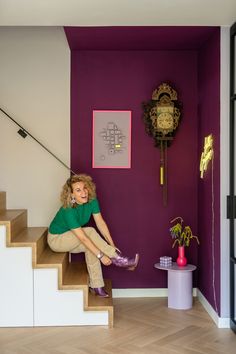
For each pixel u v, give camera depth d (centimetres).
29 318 398
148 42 448
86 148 484
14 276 397
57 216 437
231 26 384
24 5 333
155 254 488
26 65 480
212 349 344
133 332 381
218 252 396
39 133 483
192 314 429
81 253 486
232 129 383
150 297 487
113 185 486
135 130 484
